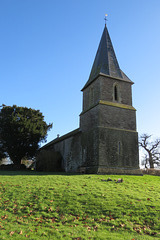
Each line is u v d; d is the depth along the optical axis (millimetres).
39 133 30750
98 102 21906
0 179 16812
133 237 7676
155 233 8195
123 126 22344
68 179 15828
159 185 15367
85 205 10469
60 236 7504
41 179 16109
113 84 23703
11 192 12766
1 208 10445
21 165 31719
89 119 23375
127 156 21281
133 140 22266
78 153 24109
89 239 7395
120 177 17609
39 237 7406
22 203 10961
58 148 30969
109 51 26422
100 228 8438
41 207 10344
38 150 32344
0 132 29766
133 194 12141
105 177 16984
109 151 20469
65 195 11742
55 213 9750
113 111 22297
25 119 30094
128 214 9602
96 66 26344
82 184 14062
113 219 9188
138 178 17859
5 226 8266
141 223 8938
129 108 23359
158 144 42219
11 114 30422
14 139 29531
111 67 24781
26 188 13406
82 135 24000
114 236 7676
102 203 10602
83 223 8844
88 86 25953
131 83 24906
